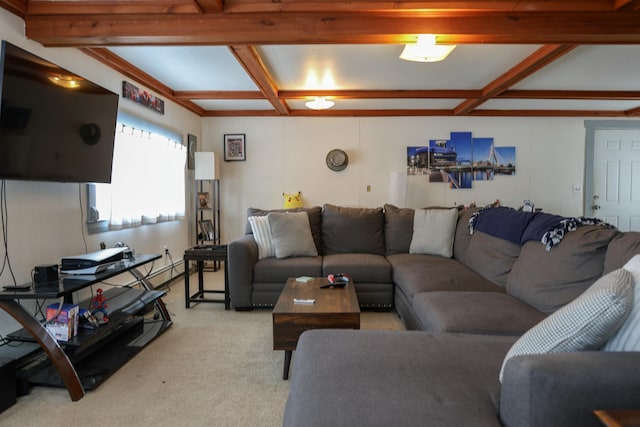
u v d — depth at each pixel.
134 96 3.37
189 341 2.49
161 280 3.90
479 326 1.63
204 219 5.08
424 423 0.93
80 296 2.71
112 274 2.19
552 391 0.82
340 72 3.42
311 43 2.38
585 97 4.08
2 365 1.70
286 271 3.07
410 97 4.06
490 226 2.79
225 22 2.24
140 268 3.50
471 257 2.90
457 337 1.47
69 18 2.23
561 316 1.01
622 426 0.67
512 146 5.04
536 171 5.05
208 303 3.34
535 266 2.00
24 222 2.22
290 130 5.06
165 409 1.71
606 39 2.33
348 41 2.36
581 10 2.17
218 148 5.09
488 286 2.37
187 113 4.62
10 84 1.89
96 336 2.05
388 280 3.09
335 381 1.12
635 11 2.17
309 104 4.08
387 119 5.04
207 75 3.48
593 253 1.71
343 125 5.04
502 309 1.81
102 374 1.99
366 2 2.13
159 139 3.73
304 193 5.10
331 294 2.30
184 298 3.52
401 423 0.93
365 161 5.06
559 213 5.09
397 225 3.64
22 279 2.20
